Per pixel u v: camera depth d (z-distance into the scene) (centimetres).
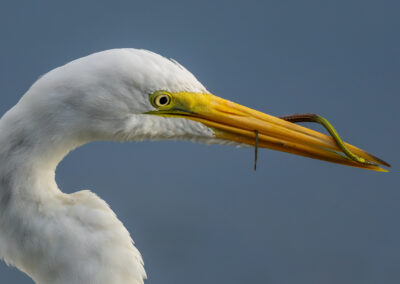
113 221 417
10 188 415
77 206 416
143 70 416
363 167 420
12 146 415
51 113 415
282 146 420
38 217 416
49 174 416
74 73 415
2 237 416
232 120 420
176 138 419
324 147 420
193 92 418
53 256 416
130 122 417
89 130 416
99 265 416
